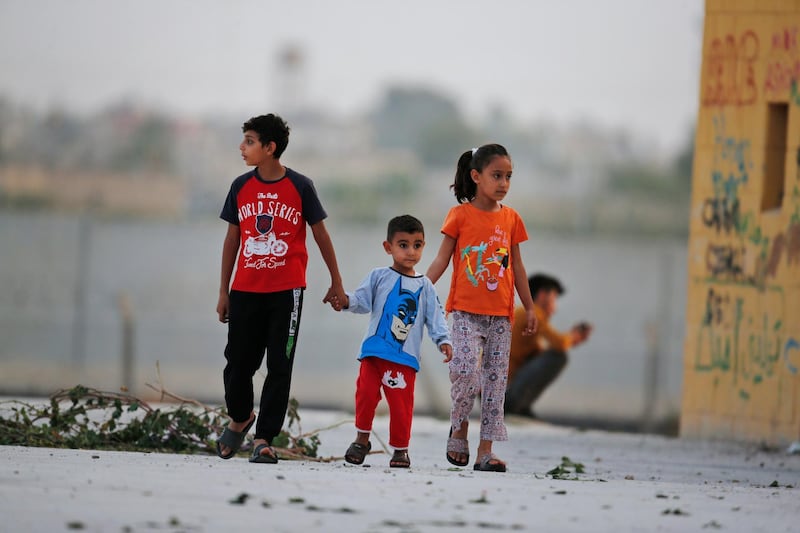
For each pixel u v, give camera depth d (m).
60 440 24.28
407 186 197.62
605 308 94.12
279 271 20.39
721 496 17.52
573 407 57.03
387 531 13.71
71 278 91.62
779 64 31.34
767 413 31.36
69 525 13.42
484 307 21.19
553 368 38.53
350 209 183.75
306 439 29.23
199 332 81.06
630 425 50.31
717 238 32.97
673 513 15.55
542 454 28.23
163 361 68.62
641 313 91.31
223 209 21.00
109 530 13.32
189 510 14.51
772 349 31.34
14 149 177.25
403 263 21.41
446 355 21.11
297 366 70.06
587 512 15.36
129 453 21.64
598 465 26.02
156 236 105.31
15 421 25.34
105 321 79.25
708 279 33.19
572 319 89.56
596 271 108.12
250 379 20.97
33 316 79.81
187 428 24.58
